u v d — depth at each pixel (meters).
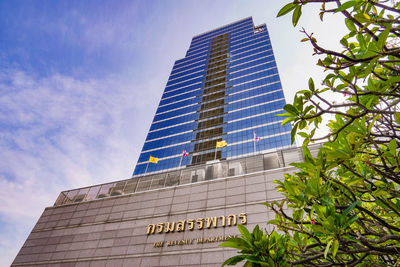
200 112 67.69
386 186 2.52
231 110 63.28
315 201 2.47
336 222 2.16
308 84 2.65
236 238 2.63
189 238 17.53
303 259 2.50
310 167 2.62
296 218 2.78
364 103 2.49
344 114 2.37
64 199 27.08
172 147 61.53
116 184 26.44
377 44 2.02
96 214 23.03
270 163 21.08
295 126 2.65
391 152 2.29
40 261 20.92
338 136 2.46
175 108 74.19
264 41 81.25
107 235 20.62
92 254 19.67
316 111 2.67
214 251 16.17
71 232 22.36
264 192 18.09
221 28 101.81
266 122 55.97
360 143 2.38
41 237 23.16
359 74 2.35
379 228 2.78
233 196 18.89
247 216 17.06
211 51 90.00
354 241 2.26
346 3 2.05
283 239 2.90
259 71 69.94
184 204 20.16
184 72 87.12
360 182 2.64
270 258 2.51
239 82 69.94
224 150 54.50
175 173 24.58
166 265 16.70
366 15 2.10
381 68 2.97
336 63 2.52
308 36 2.36
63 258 20.36
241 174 20.39
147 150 63.94
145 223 20.11
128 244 19.14
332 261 2.46
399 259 2.42
